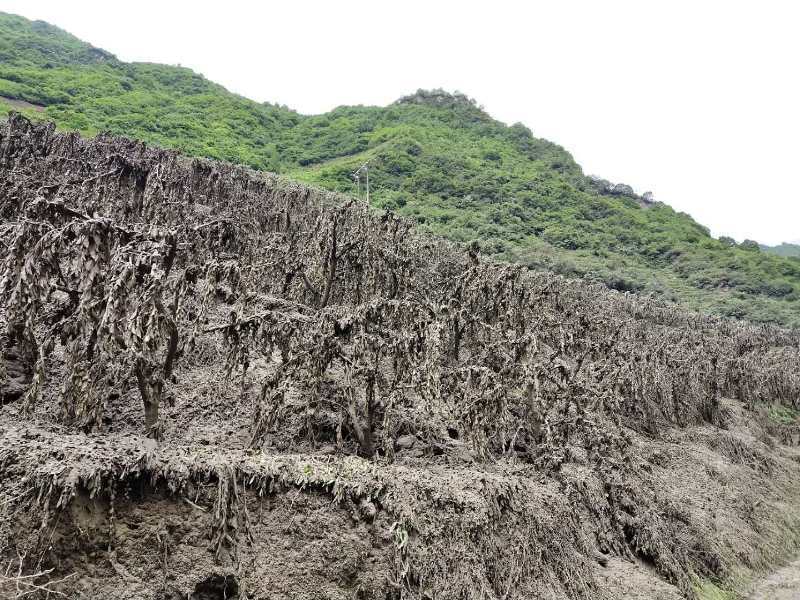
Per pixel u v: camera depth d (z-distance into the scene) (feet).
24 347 32.89
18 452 22.93
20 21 368.48
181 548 24.38
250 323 35.70
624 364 68.08
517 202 265.13
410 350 37.83
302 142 321.93
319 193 133.39
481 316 59.36
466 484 34.32
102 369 29.53
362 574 27.25
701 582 45.85
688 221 335.06
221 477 25.84
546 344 71.10
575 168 352.90
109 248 30.27
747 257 260.42
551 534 37.19
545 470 43.73
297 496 28.17
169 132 216.54
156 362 33.32
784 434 100.01
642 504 48.32
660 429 72.43
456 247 116.16
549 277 105.91
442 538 30.25
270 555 26.00
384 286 53.83
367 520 28.78
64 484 21.94
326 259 50.26
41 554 21.06
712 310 200.23
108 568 22.66
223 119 285.64
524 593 32.55
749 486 67.26
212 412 36.45
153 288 28.91
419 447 39.55
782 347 138.72
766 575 52.95
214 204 75.41
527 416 48.32
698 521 52.49
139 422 33.17
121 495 24.11
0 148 66.80
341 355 36.96
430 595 28.17
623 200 355.97
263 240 62.59
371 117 391.24
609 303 117.70
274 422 34.37
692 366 86.48
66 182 51.01
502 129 398.42
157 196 58.65
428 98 445.37
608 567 40.65
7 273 29.19
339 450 34.06
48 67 263.70
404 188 250.37
